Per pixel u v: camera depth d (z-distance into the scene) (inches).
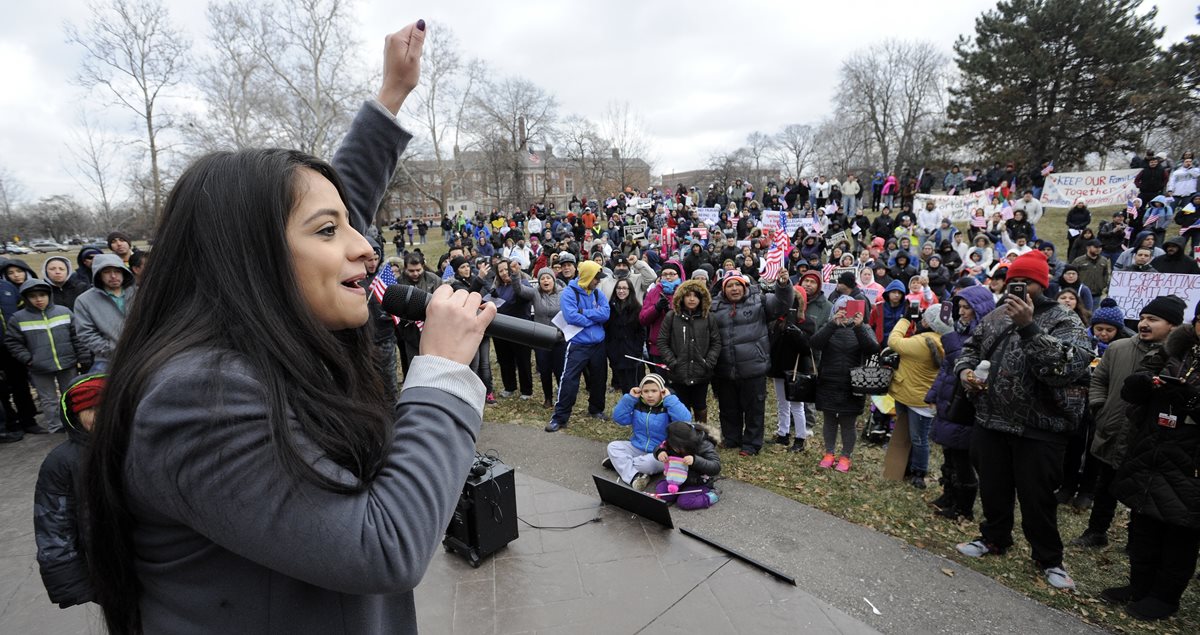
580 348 232.8
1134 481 123.6
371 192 46.0
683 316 213.3
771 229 528.4
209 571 28.0
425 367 30.8
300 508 24.8
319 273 30.2
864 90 1724.9
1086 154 1098.1
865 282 319.9
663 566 133.6
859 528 158.7
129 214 1258.0
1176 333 121.6
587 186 1647.4
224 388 24.9
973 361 145.8
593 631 112.4
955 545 150.9
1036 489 132.9
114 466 26.7
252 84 1058.7
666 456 174.2
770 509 169.5
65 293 247.0
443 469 28.4
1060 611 125.2
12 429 227.1
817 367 211.0
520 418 250.7
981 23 1165.1
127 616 30.1
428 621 115.6
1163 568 122.6
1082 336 126.3
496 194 1577.3
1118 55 1023.0
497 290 274.4
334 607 30.1
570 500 167.0
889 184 890.7
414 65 48.7
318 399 28.0
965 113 1172.5
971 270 394.0
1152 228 474.3
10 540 150.3
